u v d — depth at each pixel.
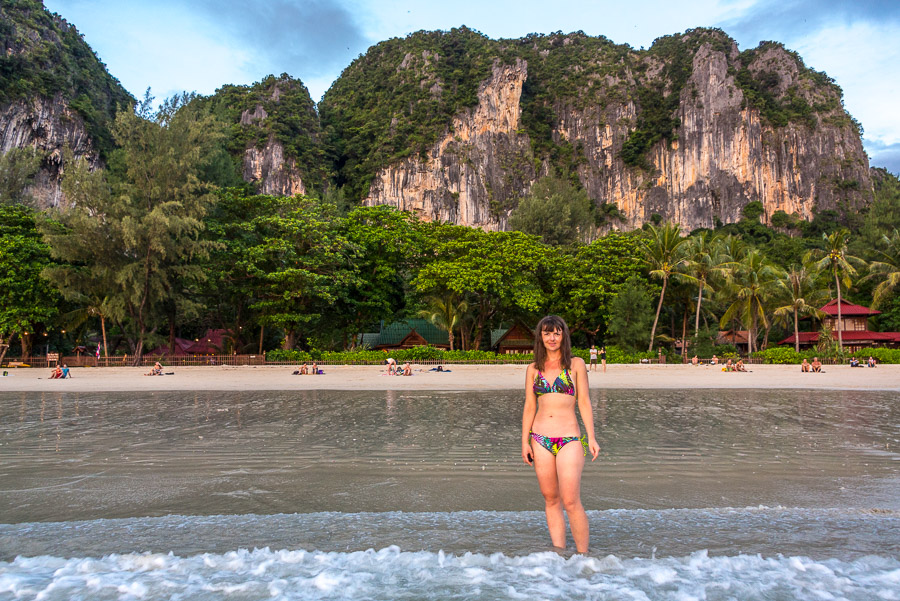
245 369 40.50
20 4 113.12
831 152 166.12
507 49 194.38
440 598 2.69
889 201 82.81
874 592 2.76
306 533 4.23
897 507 5.54
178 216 42.84
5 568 3.25
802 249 96.44
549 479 3.84
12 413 14.86
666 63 196.12
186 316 45.88
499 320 57.44
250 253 45.72
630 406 16.17
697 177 169.50
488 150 169.38
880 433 10.84
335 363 43.53
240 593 2.79
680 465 7.85
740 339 69.94
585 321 55.78
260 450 9.21
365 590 2.81
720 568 3.16
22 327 42.53
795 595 2.72
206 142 46.16
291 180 144.62
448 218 157.25
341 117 184.25
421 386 24.55
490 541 3.95
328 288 45.66
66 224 42.16
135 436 10.75
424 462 8.20
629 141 182.00
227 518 4.82
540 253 51.97
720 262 54.56
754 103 169.88
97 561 3.38
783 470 7.49
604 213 175.62
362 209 53.88
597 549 3.70
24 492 6.38
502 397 19.31
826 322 61.84
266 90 160.38
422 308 52.88
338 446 9.56
